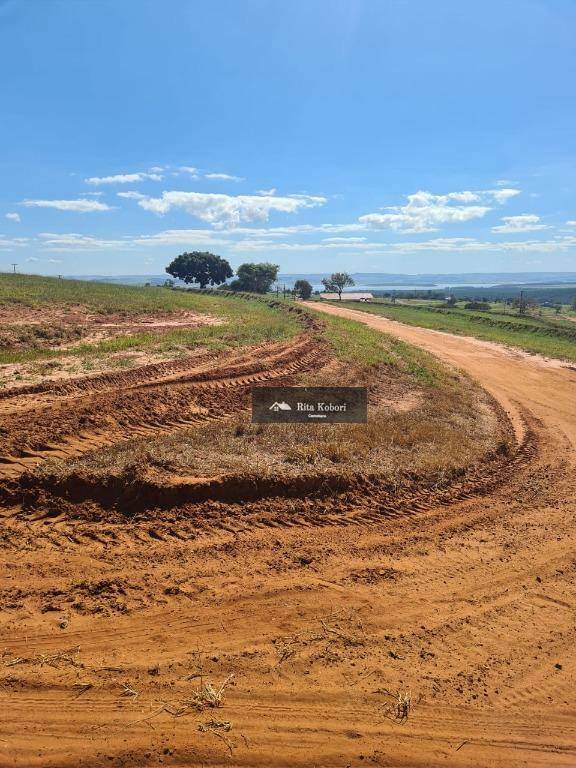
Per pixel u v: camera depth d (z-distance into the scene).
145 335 22.00
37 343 18.39
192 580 5.93
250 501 7.79
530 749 4.23
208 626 5.21
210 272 99.12
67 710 4.05
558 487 10.54
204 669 4.62
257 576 6.18
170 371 15.69
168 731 3.95
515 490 10.09
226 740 3.93
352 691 4.57
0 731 3.82
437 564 7.03
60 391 11.90
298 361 19.41
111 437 9.55
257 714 4.21
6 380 12.38
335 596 5.97
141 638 4.94
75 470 7.38
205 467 8.20
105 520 6.86
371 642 5.26
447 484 9.76
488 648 5.39
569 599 6.48
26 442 8.38
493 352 31.52
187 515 7.17
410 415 13.79
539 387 22.48
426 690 4.70
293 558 6.65
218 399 13.39
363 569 6.62
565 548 7.84
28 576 5.64
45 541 6.30
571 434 15.29
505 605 6.22
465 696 4.69
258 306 48.06
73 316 26.44
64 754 3.68
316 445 10.00
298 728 4.12
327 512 8.01
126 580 5.77
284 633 5.23
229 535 6.96
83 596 5.45
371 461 9.75
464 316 55.53
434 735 4.24
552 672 5.13
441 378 20.69
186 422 11.46
